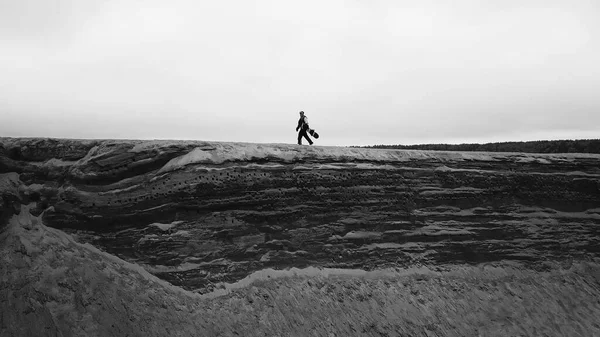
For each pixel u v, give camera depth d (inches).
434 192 773.3
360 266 691.4
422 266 725.3
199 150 649.0
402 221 738.8
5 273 522.0
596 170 895.7
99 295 533.6
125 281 561.9
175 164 629.3
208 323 561.3
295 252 665.6
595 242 848.3
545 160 876.6
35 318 496.7
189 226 614.2
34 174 608.7
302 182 692.7
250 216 649.6
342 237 697.0
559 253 817.5
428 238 746.8
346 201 713.0
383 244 717.3
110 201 598.2
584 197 869.8
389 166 761.0
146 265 587.8
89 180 598.2
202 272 600.7
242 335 564.4
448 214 771.4
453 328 662.5
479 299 714.8
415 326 645.9
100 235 591.8
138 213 601.3
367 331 620.4
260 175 668.7
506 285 749.3
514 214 816.9
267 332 577.9
